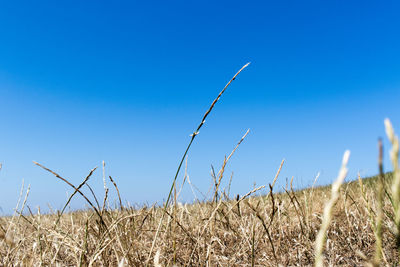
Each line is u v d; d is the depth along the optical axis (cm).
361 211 283
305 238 246
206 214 278
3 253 225
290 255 224
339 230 268
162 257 206
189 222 273
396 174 49
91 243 227
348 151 55
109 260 201
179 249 229
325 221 56
